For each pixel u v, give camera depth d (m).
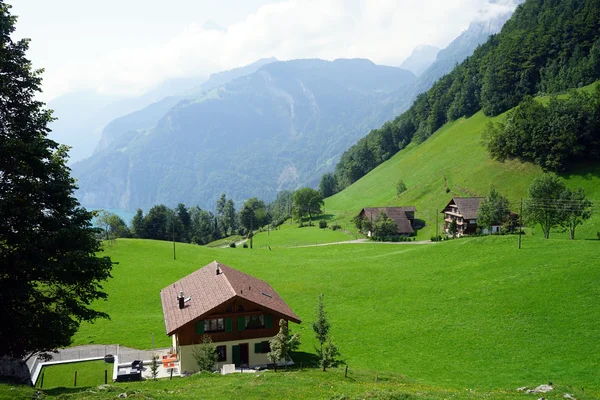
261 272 91.25
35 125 34.84
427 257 89.25
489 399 28.34
